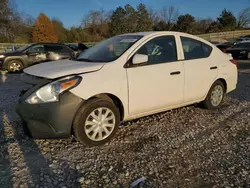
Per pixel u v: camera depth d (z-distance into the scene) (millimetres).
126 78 3461
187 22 63656
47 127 3037
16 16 45031
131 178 2611
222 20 69375
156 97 3822
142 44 3730
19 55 11406
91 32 58688
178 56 4121
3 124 4070
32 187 2443
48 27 44969
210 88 4727
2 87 7441
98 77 3238
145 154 3129
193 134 3746
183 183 2525
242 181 2545
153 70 3729
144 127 4008
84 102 3166
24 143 3393
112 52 3758
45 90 2998
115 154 3127
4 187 2434
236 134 3752
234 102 5508
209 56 4652
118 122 3512
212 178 2607
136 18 58188
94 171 2738
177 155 3104
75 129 3154
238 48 16359
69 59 4188
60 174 2676
